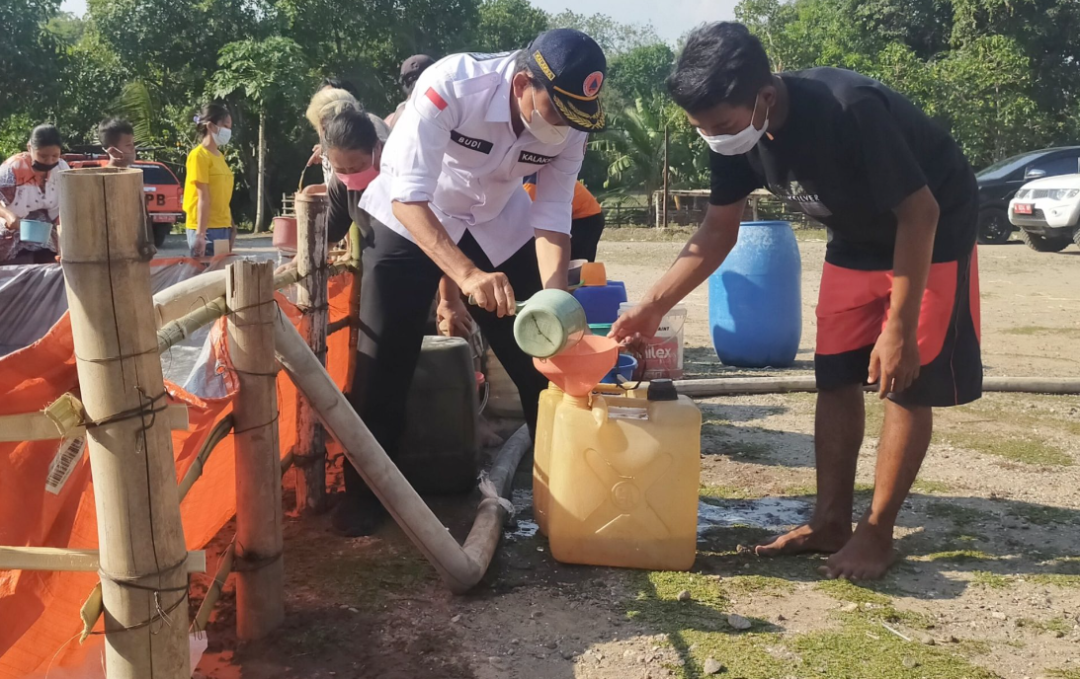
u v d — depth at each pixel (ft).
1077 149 59.98
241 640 9.09
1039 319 30.48
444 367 13.06
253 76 94.79
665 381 10.87
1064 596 10.38
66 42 100.78
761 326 22.88
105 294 5.93
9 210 21.38
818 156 9.93
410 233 10.61
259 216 98.58
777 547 11.37
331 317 13.98
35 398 6.47
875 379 10.19
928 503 13.42
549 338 9.70
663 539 10.77
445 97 10.68
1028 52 110.52
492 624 9.51
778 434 17.02
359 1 107.65
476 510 12.97
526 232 12.83
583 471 10.73
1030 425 17.70
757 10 101.35
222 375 9.31
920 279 9.76
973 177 10.83
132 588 6.35
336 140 12.30
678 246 63.57
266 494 8.93
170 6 100.17
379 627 9.39
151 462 6.27
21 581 7.12
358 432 9.20
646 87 187.32
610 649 9.04
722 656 8.90
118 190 5.84
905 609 9.99
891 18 123.34
